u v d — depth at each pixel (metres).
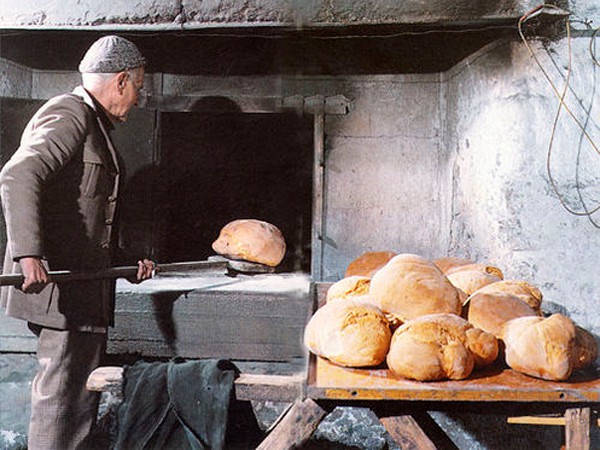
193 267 2.85
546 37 2.47
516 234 2.51
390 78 3.56
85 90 2.30
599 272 2.45
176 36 3.30
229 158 4.28
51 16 2.74
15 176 2.01
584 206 2.46
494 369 1.69
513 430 2.49
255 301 2.56
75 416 2.23
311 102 3.55
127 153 3.23
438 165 3.57
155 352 2.57
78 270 2.20
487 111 2.75
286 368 2.56
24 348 2.58
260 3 2.67
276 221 4.32
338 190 3.63
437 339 1.61
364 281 2.11
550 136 2.48
